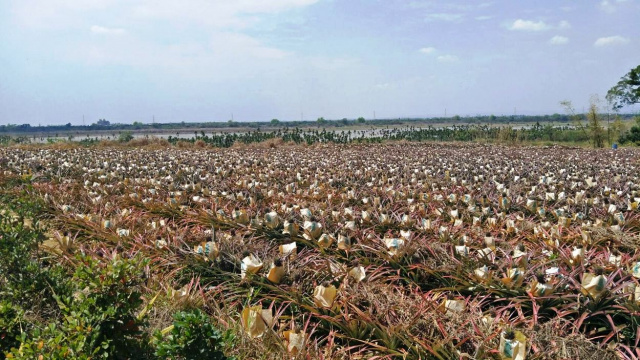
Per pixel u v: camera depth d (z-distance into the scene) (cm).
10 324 339
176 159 1897
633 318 403
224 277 521
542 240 637
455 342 378
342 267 510
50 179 1263
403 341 378
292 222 647
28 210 630
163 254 586
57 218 802
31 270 423
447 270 505
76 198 971
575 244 617
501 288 462
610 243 630
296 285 476
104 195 1002
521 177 1292
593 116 3753
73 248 612
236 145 3234
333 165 1656
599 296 421
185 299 455
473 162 1838
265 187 1091
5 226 483
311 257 556
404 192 983
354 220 708
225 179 1234
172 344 291
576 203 840
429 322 398
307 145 3241
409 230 681
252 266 492
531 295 434
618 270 453
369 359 374
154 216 859
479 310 432
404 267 532
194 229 711
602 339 405
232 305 464
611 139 3959
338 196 946
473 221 741
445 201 886
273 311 469
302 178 1223
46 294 427
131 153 2252
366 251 581
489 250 554
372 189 1030
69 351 284
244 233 674
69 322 309
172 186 1055
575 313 430
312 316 445
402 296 452
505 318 409
